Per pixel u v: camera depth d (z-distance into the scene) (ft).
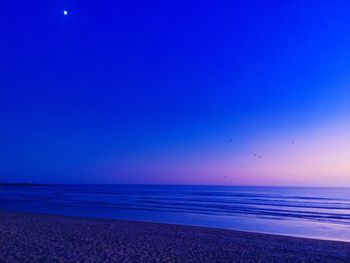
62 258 40.50
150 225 78.59
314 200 218.79
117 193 346.33
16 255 41.34
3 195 271.49
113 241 54.19
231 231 71.92
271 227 88.17
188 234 65.92
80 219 86.58
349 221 102.37
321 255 48.93
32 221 77.82
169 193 356.38
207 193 360.69
